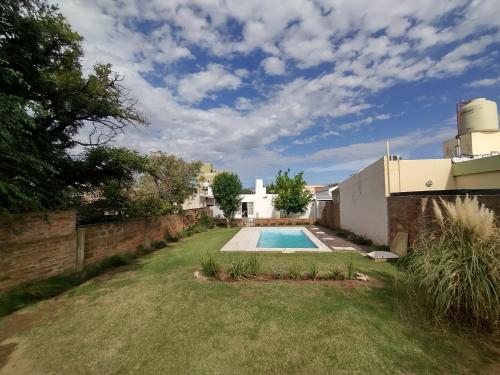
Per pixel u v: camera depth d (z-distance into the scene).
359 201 12.27
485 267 3.20
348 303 4.28
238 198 21.19
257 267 6.07
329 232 15.47
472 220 3.42
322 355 2.90
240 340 3.25
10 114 4.13
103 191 9.50
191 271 6.64
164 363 2.84
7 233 4.89
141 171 8.86
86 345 3.25
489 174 7.75
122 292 5.19
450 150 11.95
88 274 6.59
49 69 6.12
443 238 3.75
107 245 7.91
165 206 14.30
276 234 15.71
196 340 3.28
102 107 7.46
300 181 22.34
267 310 4.10
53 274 5.89
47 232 5.77
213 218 22.25
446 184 9.21
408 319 3.65
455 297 3.30
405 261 5.10
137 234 9.80
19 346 3.30
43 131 6.48
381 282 5.30
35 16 5.55
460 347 2.99
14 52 5.36
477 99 11.27
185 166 17.56
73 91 6.68
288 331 3.44
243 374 2.62
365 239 10.91
